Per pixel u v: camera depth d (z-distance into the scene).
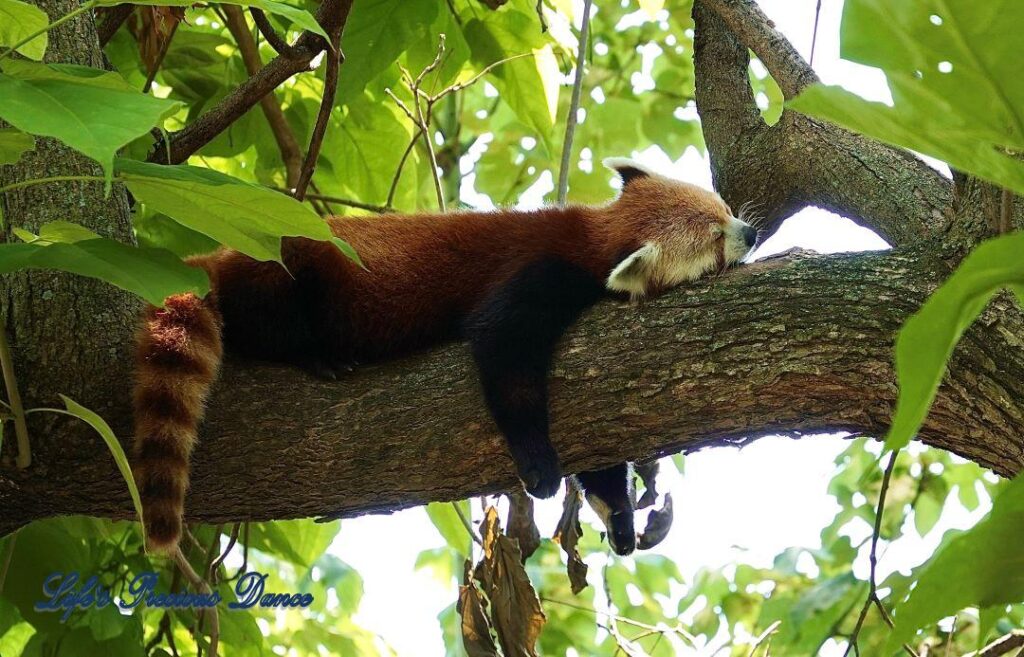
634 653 3.95
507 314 3.44
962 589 1.54
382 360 3.74
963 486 6.64
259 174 5.32
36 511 3.03
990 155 1.33
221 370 3.20
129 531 4.58
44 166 3.15
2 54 2.13
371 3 4.25
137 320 3.12
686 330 2.96
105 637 3.79
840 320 2.80
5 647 4.28
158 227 4.73
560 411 3.07
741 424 2.91
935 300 1.24
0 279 3.05
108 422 2.97
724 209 4.09
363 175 5.27
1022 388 2.62
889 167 3.53
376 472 3.06
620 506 4.04
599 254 3.95
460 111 7.26
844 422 2.83
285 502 3.08
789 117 3.92
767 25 3.88
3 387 2.92
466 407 3.13
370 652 5.95
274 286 3.63
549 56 5.02
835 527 6.86
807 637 5.96
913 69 1.26
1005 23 1.18
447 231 4.10
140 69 5.06
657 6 5.84
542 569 7.90
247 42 4.75
